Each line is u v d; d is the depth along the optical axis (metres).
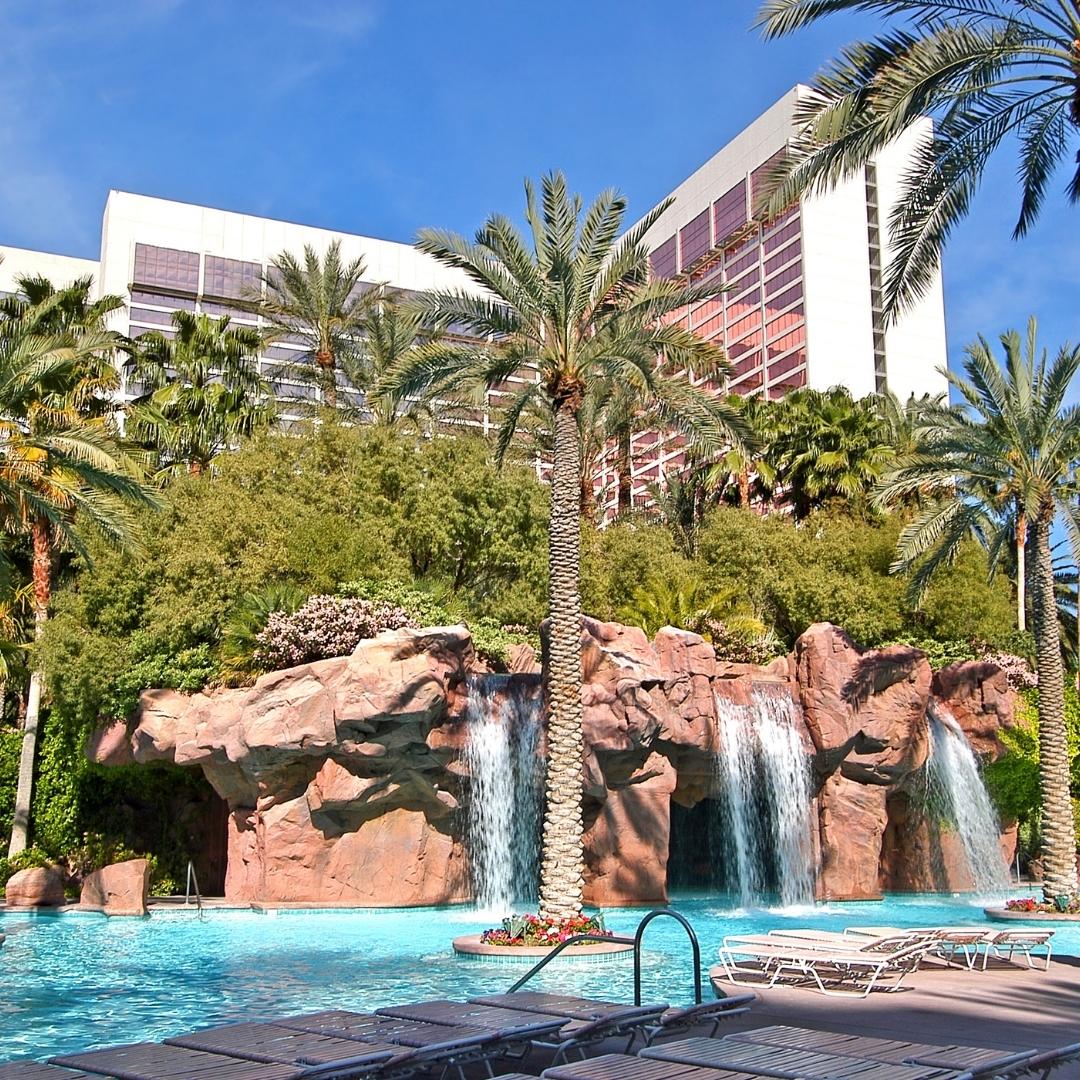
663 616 30.72
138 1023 11.73
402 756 22.27
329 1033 7.58
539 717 24.69
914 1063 6.63
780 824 25.47
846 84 16.50
